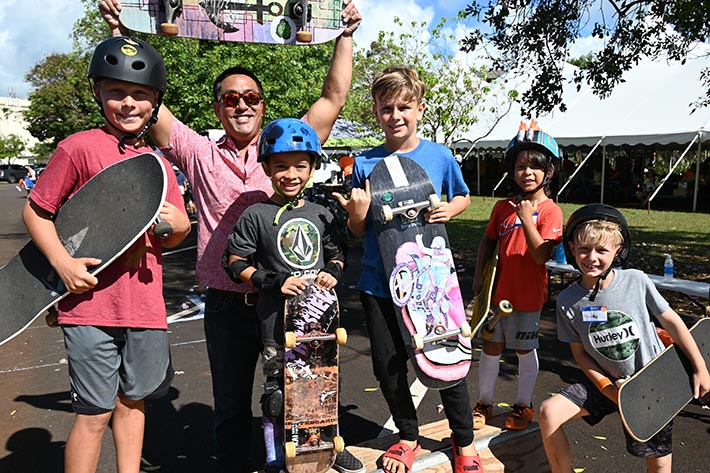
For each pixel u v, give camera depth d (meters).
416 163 2.56
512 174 2.98
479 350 5.03
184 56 14.14
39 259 2.12
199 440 3.40
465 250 10.30
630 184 18.75
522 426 2.90
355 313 6.31
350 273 8.56
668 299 6.34
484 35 8.99
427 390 4.20
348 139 18.48
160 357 2.21
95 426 2.10
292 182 2.36
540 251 2.74
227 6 2.44
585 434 3.40
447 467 2.56
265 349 2.35
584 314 2.40
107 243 2.04
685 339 2.33
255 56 14.19
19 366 4.75
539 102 9.09
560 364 4.61
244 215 2.35
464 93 16.75
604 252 2.31
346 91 2.77
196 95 14.07
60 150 2.08
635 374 2.26
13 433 3.49
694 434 3.36
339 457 2.50
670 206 17.84
